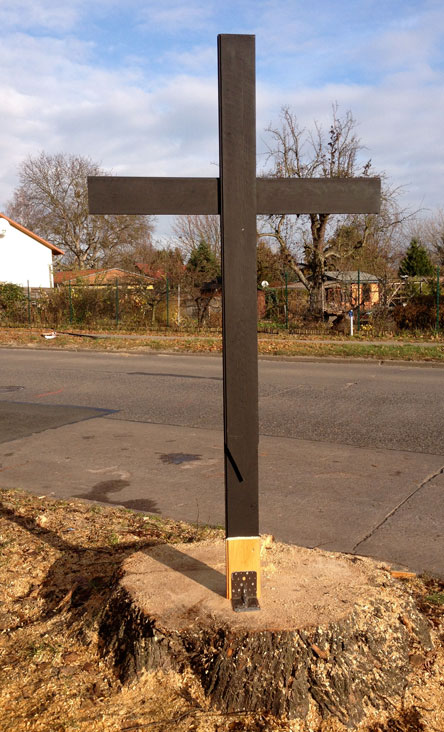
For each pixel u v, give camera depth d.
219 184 2.69
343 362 14.54
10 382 11.51
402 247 36.34
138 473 5.82
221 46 2.53
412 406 8.88
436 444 6.73
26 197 57.59
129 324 24.52
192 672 2.52
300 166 26.81
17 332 22.70
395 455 6.32
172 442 6.98
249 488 2.72
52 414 8.57
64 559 3.68
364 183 2.79
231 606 2.68
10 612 3.15
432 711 2.46
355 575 3.01
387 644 2.61
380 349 15.66
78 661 2.71
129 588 2.86
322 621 2.53
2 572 3.54
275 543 3.46
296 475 5.69
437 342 17.53
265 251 28.47
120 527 4.26
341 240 26.12
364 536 4.29
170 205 2.68
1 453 6.59
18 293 26.97
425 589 3.44
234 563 2.73
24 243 41.12
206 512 4.75
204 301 24.48
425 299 20.20
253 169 2.58
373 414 8.34
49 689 2.52
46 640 2.86
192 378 11.77
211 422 8.00
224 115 2.55
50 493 5.25
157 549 3.36
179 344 17.77
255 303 2.63
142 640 2.59
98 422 8.05
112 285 25.55
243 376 2.66
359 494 5.16
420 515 4.67
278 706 2.40
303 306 25.39
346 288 22.06
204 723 2.35
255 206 2.59
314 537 4.28
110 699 2.48
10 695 2.49
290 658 2.44
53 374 12.48
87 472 5.88
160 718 2.37
